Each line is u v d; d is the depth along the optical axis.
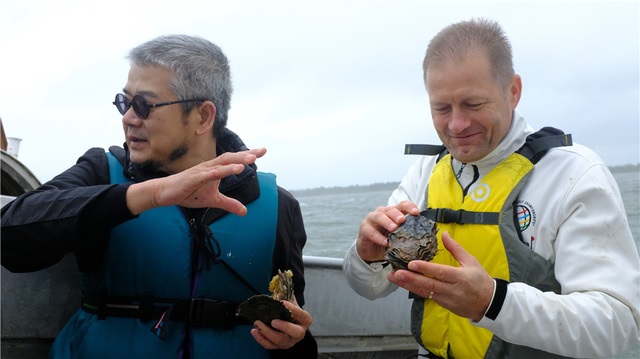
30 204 2.05
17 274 2.56
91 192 2.02
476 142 2.15
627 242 2.01
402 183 2.77
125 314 2.26
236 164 1.88
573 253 2.02
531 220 2.15
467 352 2.20
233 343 2.30
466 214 2.24
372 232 2.18
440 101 2.10
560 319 1.88
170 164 2.35
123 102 2.29
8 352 2.57
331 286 3.37
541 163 2.19
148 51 2.27
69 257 2.65
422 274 1.91
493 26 2.12
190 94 2.28
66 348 2.27
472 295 1.84
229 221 2.37
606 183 2.06
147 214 2.31
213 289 2.31
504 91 2.12
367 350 3.51
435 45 2.15
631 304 1.94
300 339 2.23
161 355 2.21
